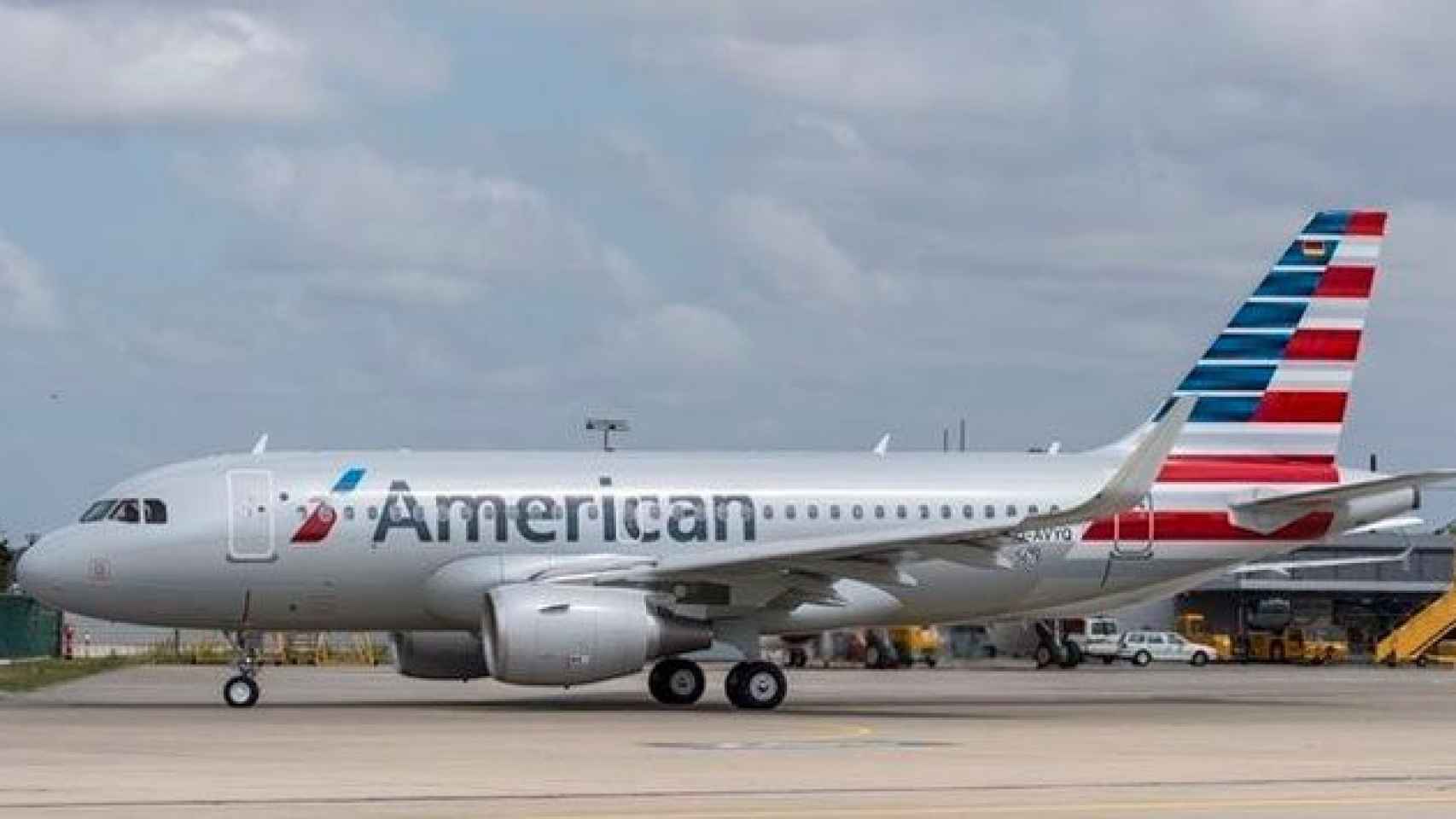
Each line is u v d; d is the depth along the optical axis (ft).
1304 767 138.92
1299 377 234.79
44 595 206.80
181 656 417.69
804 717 197.67
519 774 129.08
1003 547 202.49
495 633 197.88
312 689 264.93
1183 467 230.27
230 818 105.09
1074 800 115.44
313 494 209.15
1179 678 345.92
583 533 213.87
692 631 201.98
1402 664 444.55
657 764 136.67
